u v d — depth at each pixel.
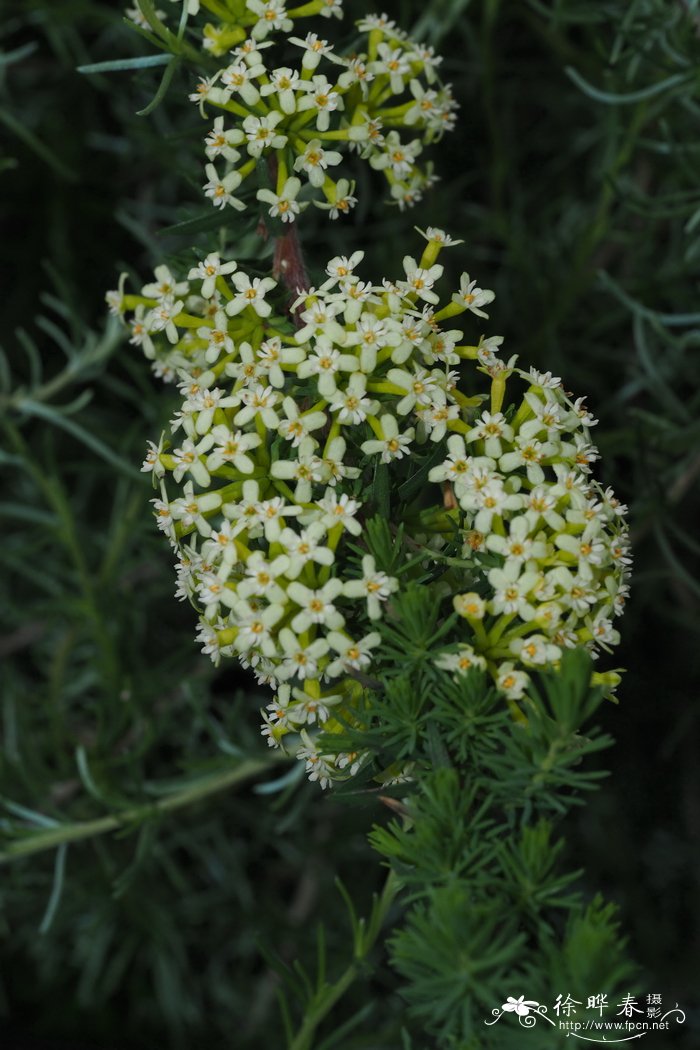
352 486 0.28
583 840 0.46
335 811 0.46
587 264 0.44
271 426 0.28
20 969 0.49
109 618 0.43
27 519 0.47
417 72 0.31
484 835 0.27
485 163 0.47
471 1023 0.26
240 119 0.30
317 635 0.28
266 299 0.30
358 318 0.28
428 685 0.27
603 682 0.28
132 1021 0.48
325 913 0.47
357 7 0.40
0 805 0.40
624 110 0.42
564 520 0.27
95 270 0.50
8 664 0.46
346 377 0.28
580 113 0.49
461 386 0.39
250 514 0.27
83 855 0.46
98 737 0.41
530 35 0.48
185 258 0.32
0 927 0.44
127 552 0.46
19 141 0.48
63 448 0.50
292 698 0.29
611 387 0.48
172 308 0.29
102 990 0.49
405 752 0.27
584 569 0.27
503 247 0.50
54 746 0.41
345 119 0.30
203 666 0.45
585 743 0.27
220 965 0.48
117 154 0.49
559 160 0.47
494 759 0.26
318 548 0.27
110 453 0.41
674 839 0.47
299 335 0.28
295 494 0.28
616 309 0.46
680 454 0.45
